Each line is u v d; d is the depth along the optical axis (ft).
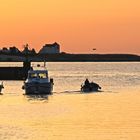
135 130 234.38
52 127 242.17
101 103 353.72
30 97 399.44
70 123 255.29
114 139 213.87
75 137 218.59
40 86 409.28
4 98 394.73
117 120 265.95
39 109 316.40
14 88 506.48
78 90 477.77
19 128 237.86
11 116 280.92
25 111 305.73
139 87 540.52
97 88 457.27
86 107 327.67
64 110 310.65
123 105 339.98
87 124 252.01
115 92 458.09
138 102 360.89
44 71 416.26
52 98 391.86
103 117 277.44
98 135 222.89
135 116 281.74
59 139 213.87
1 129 234.79
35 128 238.68
